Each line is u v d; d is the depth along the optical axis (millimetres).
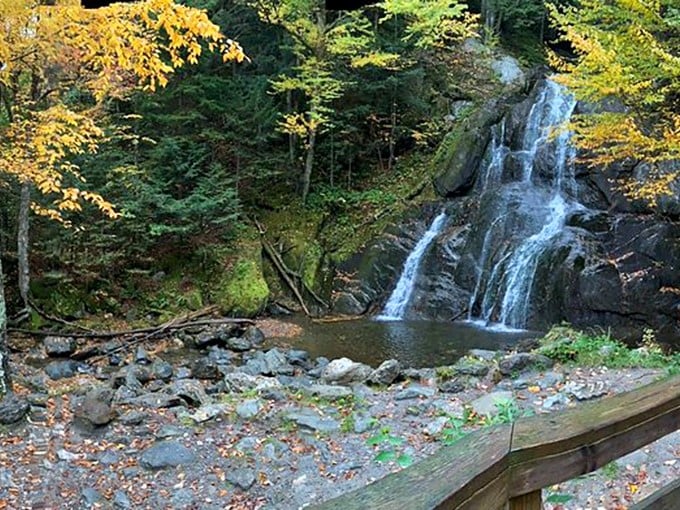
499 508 979
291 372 7324
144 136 10711
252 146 12312
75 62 6863
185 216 10273
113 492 3590
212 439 4258
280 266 11672
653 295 8961
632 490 3236
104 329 9234
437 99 13906
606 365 5578
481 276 10758
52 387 6211
